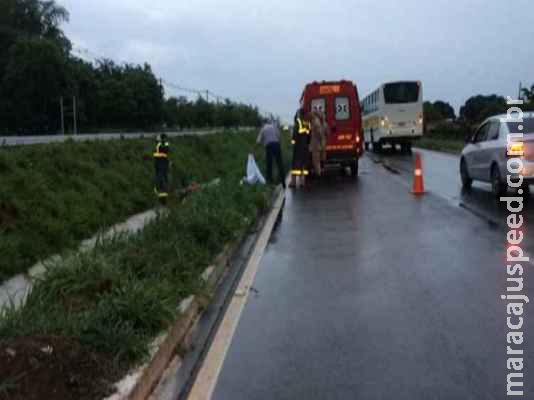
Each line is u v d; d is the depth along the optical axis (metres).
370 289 7.08
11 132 62.44
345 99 21.97
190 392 4.54
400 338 5.47
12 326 4.64
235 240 9.70
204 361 5.13
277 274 7.98
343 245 9.67
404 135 36.28
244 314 6.32
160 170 14.11
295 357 5.12
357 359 5.04
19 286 7.02
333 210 13.59
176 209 10.14
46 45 62.16
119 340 4.65
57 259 7.76
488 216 11.96
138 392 4.32
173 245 7.81
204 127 68.50
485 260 8.30
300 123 19.05
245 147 32.81
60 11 80.06
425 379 4.61
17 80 61.75
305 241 10.15
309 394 4.43
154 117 70.50
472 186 17.67
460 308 6.26
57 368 4.18
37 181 10.32
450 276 7.54
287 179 21.33
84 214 10.28
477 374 4.68
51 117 64.44
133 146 17.22
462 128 51.91
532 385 4.46
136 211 12.91
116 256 6.91
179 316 5.64
